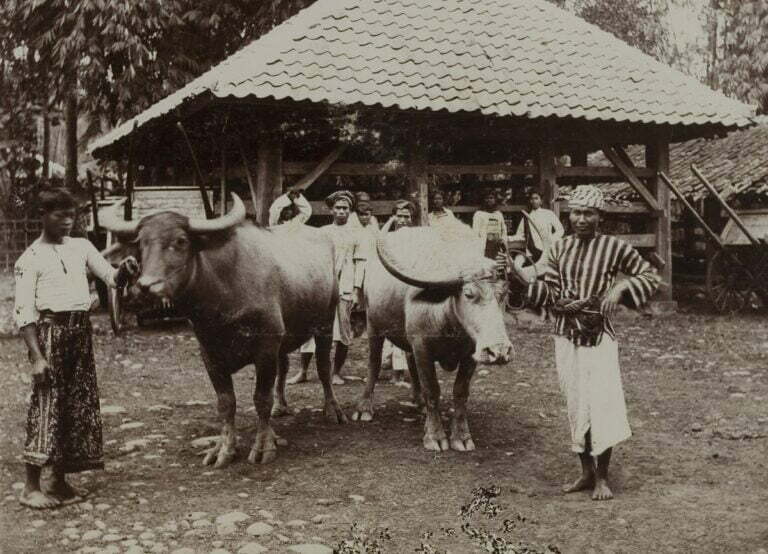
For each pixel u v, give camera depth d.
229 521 4.37
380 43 11.18
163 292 4.72
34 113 10.50
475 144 12.27
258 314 5.38
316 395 7.52
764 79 22.23
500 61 11.88
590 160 19.97
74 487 4.84
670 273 13.41
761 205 15.20
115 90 11.99
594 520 4.43
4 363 8.15
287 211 8.09
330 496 4.84
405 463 5.49
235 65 10.16
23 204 9.78
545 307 5.03
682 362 8.98
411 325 5.75
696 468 5.39
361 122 10.84
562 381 4.87
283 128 10.67
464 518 4.45
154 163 14.22
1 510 4.50
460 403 5.88
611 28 22.36
